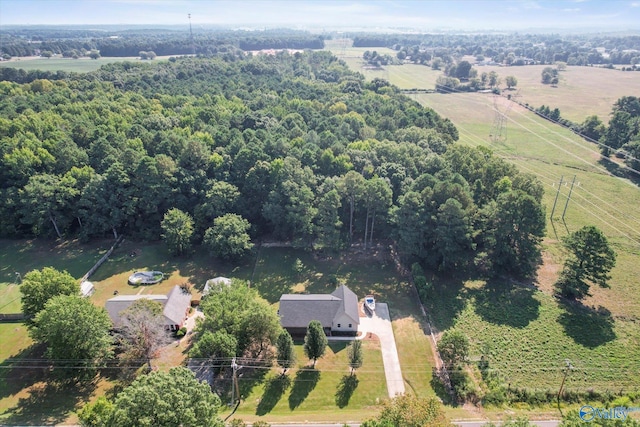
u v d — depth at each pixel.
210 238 70.00
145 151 83.56
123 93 126.69
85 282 64.00
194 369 47.62
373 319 58.53
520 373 49.56
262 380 47.91
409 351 52.81
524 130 143.38
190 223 73.00
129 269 69.56
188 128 94.06
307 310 55.72
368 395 46.28
